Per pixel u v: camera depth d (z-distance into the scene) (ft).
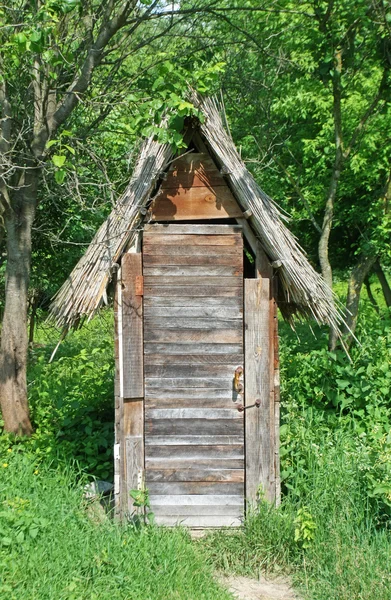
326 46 27.20
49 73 20.18
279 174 40.88
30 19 21.01
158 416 18.79
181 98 18.42
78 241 32.27
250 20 34.30
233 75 34.12
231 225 18.70
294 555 17.54
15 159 25.08
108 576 14.93
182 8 28.96
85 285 17.53
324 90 36.73
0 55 22.49
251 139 36.68
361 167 37.58
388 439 20.42
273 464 19.01
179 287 18.67
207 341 18.79
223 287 18.74
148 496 18.75
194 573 15.94
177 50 30.04
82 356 31.04
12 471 19.66
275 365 18.95
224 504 18.90
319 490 18.86
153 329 18.69
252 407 18.88
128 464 18.67
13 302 24.36
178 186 18.78
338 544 16.81
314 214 42.78
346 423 23.84
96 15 25.00
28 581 14.37
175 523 18.83
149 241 18.57
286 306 21.34
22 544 15.47
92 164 26.43
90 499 19.69
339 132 28.68
